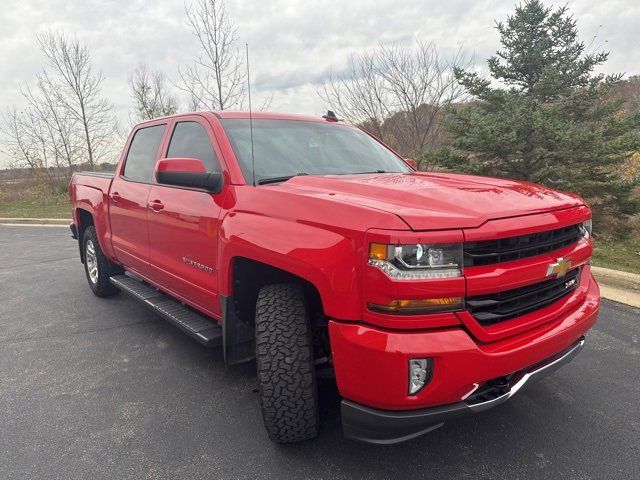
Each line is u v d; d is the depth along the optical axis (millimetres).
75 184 5629
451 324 1952
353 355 1996
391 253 1896
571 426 2713
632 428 2684
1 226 13695
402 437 2084
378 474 2334
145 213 3838
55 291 5930
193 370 3584
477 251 1989
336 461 2438
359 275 1990
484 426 2727
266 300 2447
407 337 1909
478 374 1965
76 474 2385
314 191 2486
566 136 7453
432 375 1921
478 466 2377
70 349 4023
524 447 2523
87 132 21141
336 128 3904
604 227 8164
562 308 2408
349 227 2047
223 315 2834
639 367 3443
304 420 2406
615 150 7527
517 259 2121
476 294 1976
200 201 3102
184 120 3691
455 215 2008
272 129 3453
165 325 4586
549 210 2307
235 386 3320
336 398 3014
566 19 9188
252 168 2980
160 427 2801
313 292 2596
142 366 3664
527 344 2125
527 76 9445
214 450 2561
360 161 3543
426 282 1890
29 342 4207
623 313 4555
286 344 2365
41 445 2637
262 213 2537
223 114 3410
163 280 3787
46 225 13391
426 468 2371
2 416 2959
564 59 9133
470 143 8328
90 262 5527
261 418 2887
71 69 20141
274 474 2352
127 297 5582
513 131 7723
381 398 1957
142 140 4328
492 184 2646
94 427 2812
